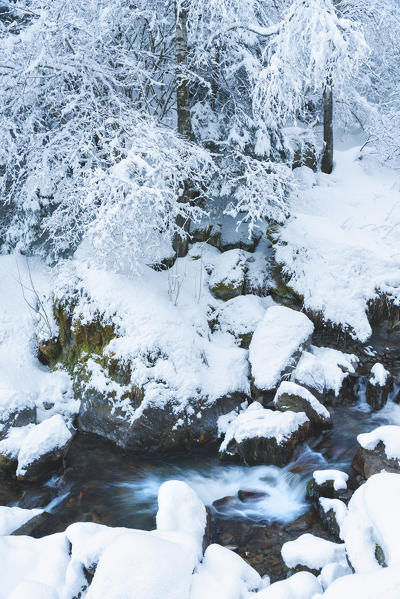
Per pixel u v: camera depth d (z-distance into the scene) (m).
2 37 6.68
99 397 5.09
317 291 6.36
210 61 7.36
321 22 4.77
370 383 5.11
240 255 7.02
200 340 5.66
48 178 6.32
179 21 6.52
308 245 6.79
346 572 2.61
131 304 5.43
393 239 7.14
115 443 4.89
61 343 5.90
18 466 4.27
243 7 6.31
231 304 6.43
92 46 6.06
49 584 2.49
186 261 7.07
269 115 6.80
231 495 4.05
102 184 5.34
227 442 4.56
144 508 3.98
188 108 6.87
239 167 7.28
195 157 6.30
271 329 5.62
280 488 4.06
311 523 3.54
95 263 5.82
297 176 8.86
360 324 6.06
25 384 5.40
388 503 2.42
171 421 4.73
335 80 5.67
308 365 5.13
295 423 4.36
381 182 9.18
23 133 6.49
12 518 3.57
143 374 4.89
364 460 3.78
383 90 11.38
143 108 6.54
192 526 3.03
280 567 3.10
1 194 7.18
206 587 2.34
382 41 9.65
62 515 3.88
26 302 6.50
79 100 6.45
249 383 5.37
